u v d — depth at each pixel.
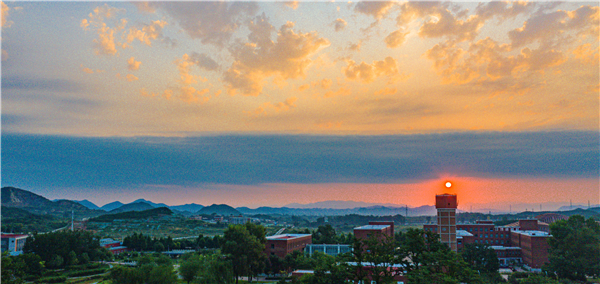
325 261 78.50
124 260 185.75
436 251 72.81
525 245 173.25
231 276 107.00
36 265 140.25
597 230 118.81
